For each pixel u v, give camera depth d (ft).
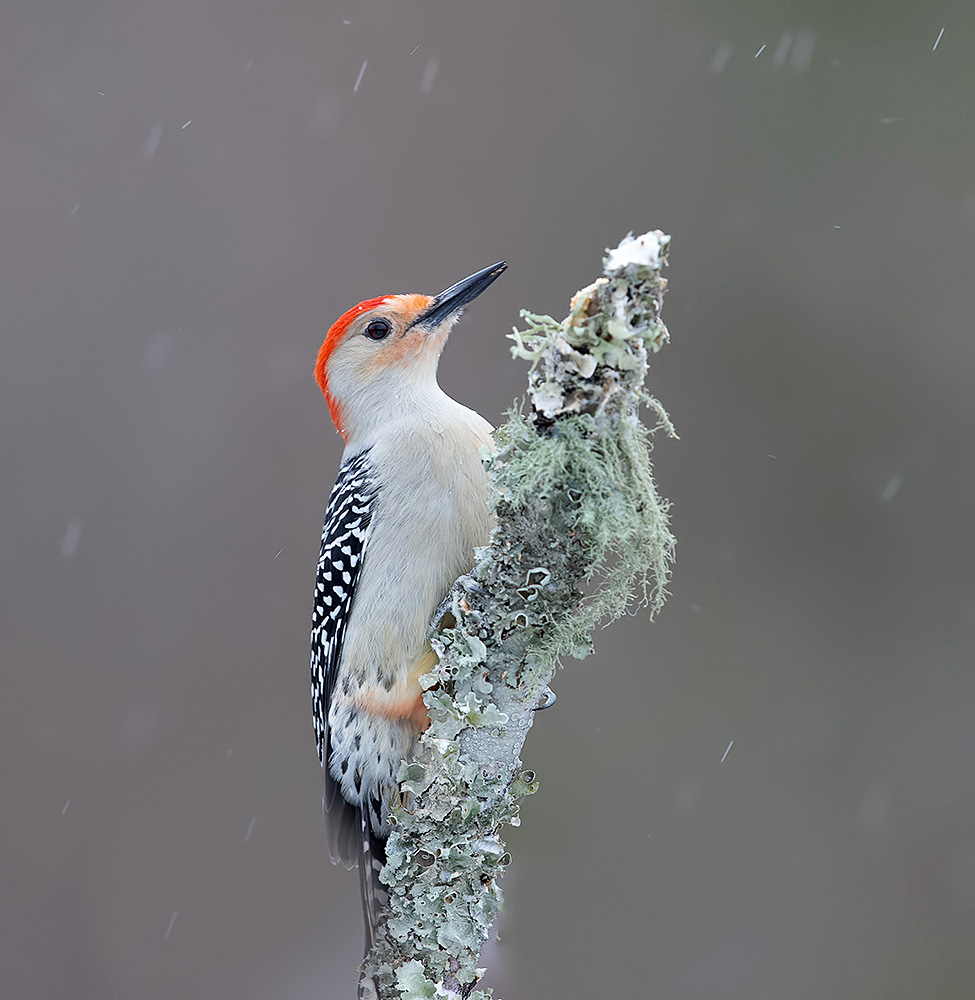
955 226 45.09
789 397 44.65
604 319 16.51
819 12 46.85
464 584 18.39
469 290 25.85
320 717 24.54
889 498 43.37
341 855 23.85
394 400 25.16
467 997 18.15
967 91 45.83
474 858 18.21
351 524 23.53
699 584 43.57
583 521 16.97
